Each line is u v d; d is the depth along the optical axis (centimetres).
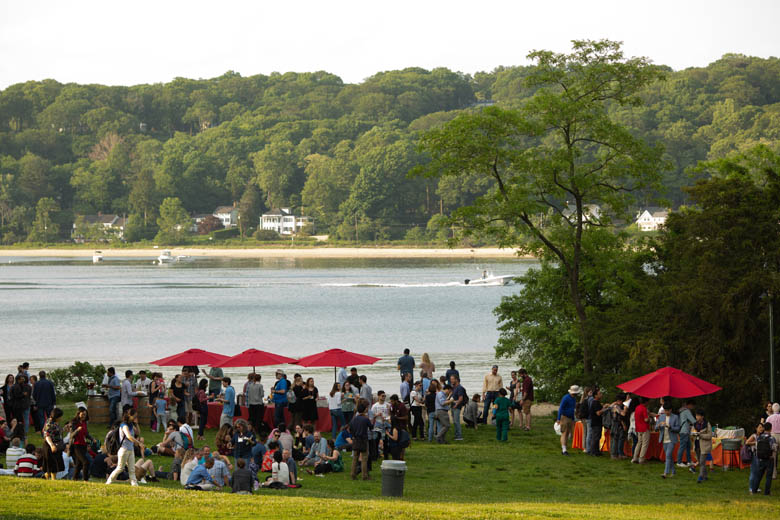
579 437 4281
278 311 15312
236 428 3372
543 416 5584
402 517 2461
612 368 5197
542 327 6450
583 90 5481
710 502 3147
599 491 3331
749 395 4194
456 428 4516
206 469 3064
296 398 4291
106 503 2467
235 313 15000
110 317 14450
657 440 3981
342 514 2467
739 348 4238
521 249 5594
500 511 2677
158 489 2811
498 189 5391
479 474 3634
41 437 4200
